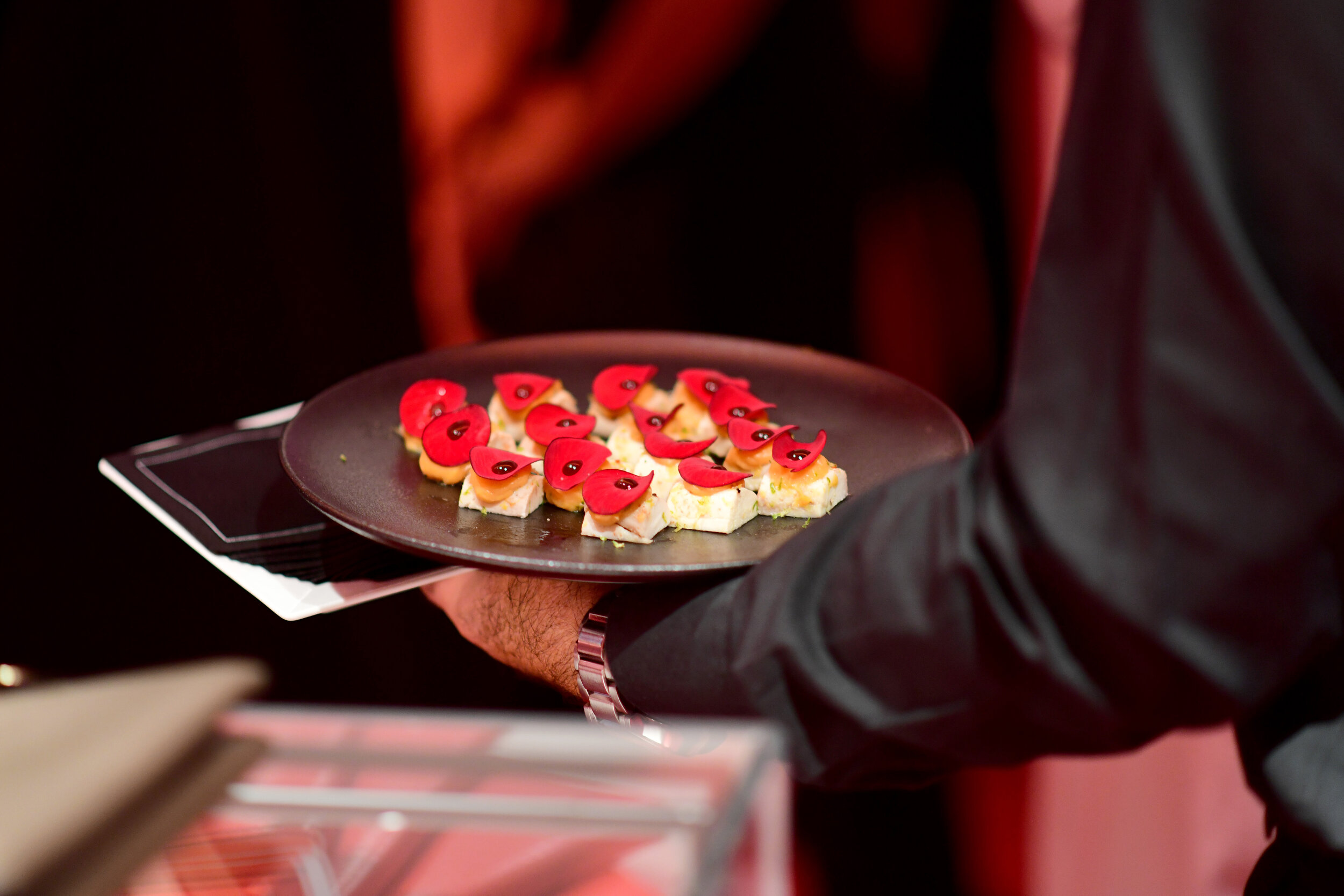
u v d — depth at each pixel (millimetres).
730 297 2018
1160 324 970
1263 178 965
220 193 1821
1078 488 982
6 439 1881
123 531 1946
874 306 2010
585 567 1115
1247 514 968
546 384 1308
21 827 752
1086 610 982
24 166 1723
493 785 803
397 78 1823
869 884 2035
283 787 804
